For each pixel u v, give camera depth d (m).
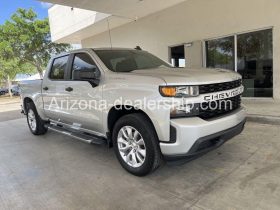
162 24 11.08
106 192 3.23
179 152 3.07
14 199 3.23
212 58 9.58
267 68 8.15
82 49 4.59
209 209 2.69
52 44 26.47
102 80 3.90
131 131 3.60
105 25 13.30
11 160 4.77
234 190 3.02
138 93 3.32
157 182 3.39
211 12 9.16
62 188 3.43
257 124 5.84
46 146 5.55
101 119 3.99
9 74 30.73
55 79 5.19
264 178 3.25
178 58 10.83
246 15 8.25
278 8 7.52
